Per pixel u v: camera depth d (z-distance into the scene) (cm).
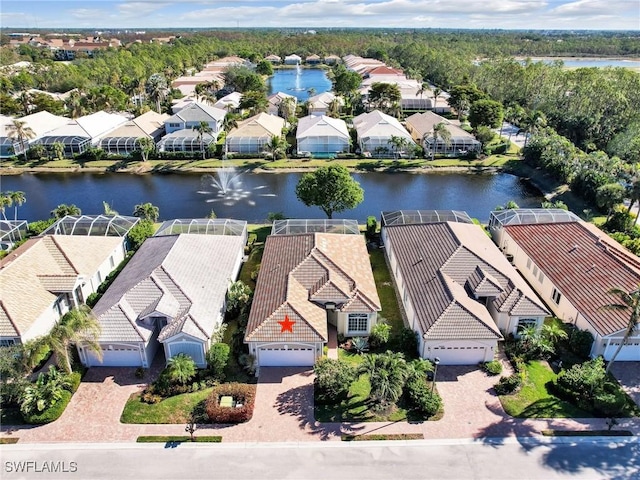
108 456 3184
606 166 7844
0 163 9488
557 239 5331
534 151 9250
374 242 6206
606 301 4234
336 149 9931
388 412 3534
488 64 16850
